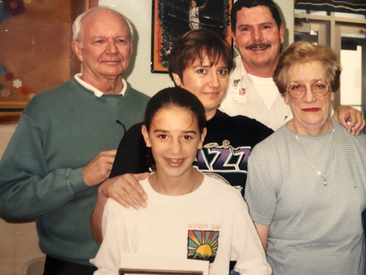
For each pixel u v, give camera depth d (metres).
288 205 0.84
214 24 1.22
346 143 0.87
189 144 0.73
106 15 1.04
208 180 0.81
